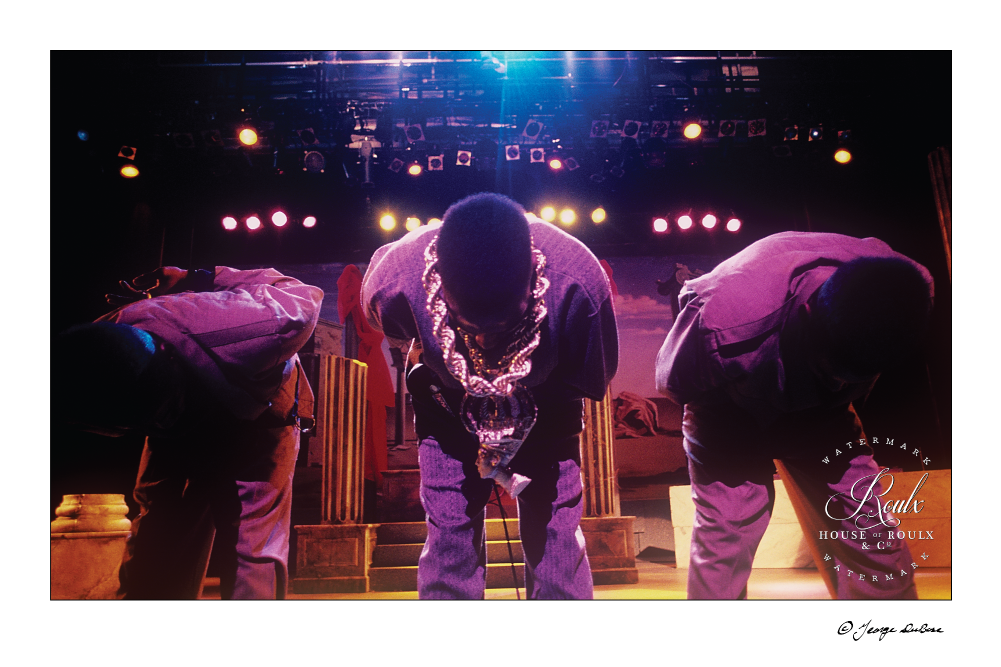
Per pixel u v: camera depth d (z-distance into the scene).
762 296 1.92
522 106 5.02
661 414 5.86
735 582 2.01
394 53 4.96
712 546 2.00
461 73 4.98
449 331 1.41
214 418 2.05
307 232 5.68
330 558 3.83
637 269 5.95
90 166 5.03
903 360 1.77
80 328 1.92
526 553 1.62
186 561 2.07
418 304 1.48
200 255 5.52
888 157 5.06
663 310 5.92
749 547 1.99
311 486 5.02
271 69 5.04
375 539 4.05
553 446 1.60
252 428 2.08
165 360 1.96
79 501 2.77
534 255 1.43
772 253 2.01
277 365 2.07
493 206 1.29
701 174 5.74
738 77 5.03
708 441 2.01
